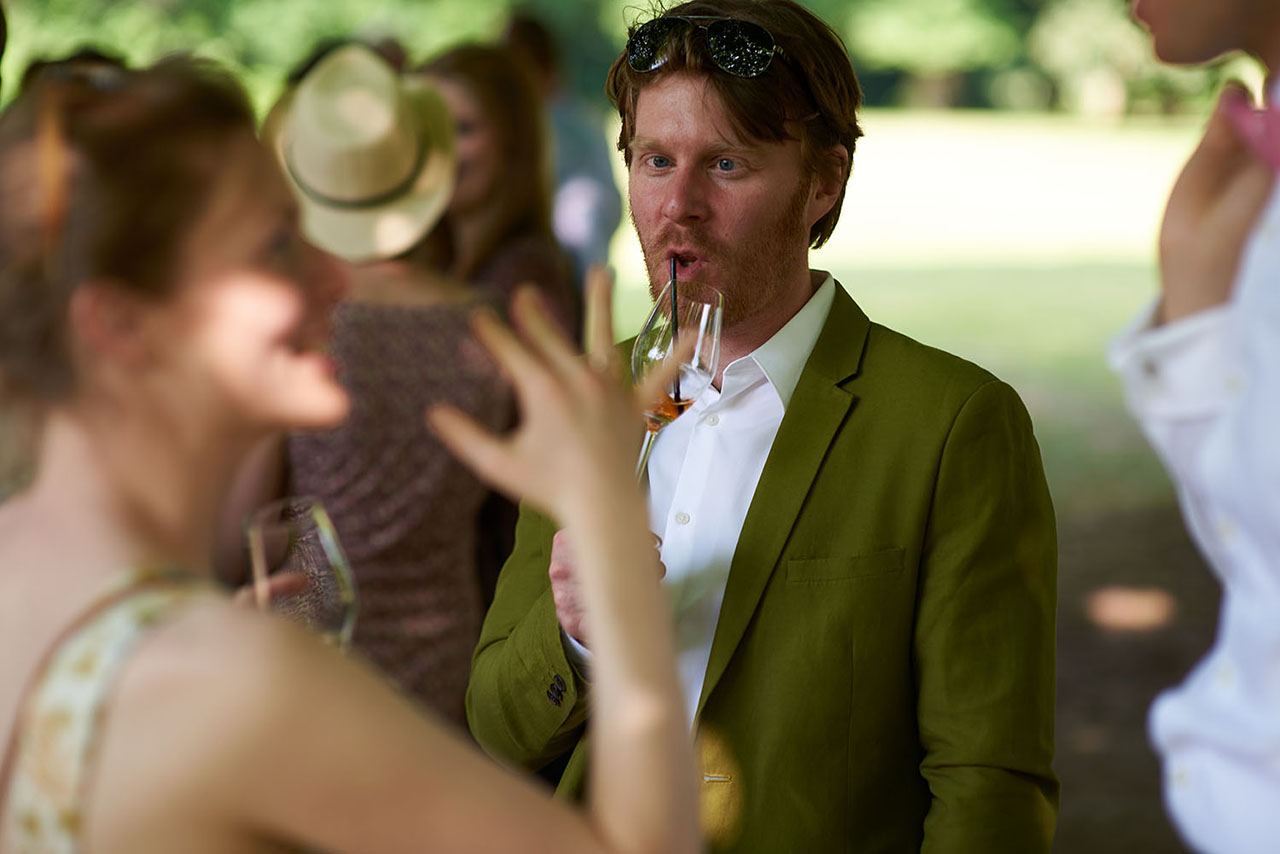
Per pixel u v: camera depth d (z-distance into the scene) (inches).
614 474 42.2
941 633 68.6
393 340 95.7
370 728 39.4
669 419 72.7
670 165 74.8
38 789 39.4
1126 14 51.7
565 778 75.0
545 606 75.1
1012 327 438.6
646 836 40.7
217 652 39.1
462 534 99.7
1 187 41.3
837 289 77.5
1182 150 904.3
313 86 105.0
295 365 43.3
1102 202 725.9
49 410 42.2
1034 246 606.5
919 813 71.1
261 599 61.8
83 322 41.2
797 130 73.9
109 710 39.0
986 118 1075.9
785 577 70.5
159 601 40.4
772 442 73.8
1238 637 49.0
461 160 127.3
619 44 894.4
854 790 69.0
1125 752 169.8
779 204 74.1
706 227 73.8
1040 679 69.1
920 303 480.7
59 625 40.6
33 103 41.9
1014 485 70.6
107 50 109.7
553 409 42.3
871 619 69.4
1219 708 49.8
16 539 42.0
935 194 753.0
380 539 95.0
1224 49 48.9
